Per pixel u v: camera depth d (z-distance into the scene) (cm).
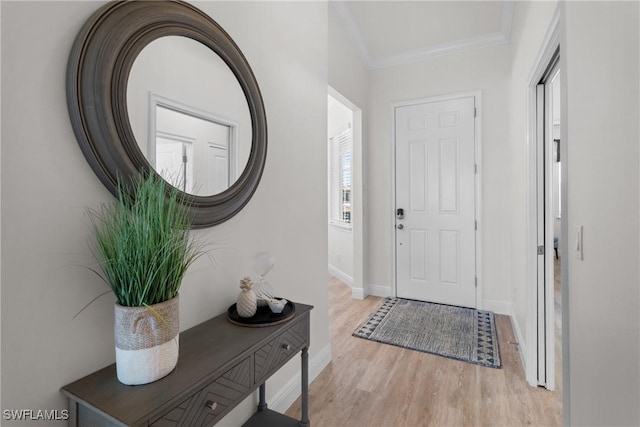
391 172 373
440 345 253
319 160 218
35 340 79
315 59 214
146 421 73
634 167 76
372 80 382
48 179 81
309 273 206
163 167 109
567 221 121
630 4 77
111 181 92
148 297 86
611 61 88
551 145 202
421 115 358
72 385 85
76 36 87
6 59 74
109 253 86
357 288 374
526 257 215
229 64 138
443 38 328
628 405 79
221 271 138
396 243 375
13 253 75
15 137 76
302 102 199
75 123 86
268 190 169
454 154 344
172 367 91
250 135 150
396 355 238
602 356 94
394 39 331
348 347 252
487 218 330
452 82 344
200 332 119
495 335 271
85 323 90
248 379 108
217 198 130
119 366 85
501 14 287
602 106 93
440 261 353
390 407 180
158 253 87
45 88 81
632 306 77
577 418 114
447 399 187
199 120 124
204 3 130
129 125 97
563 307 126
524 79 226
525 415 173
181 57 117
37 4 80
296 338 137
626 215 80
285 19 183
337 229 474
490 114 328
